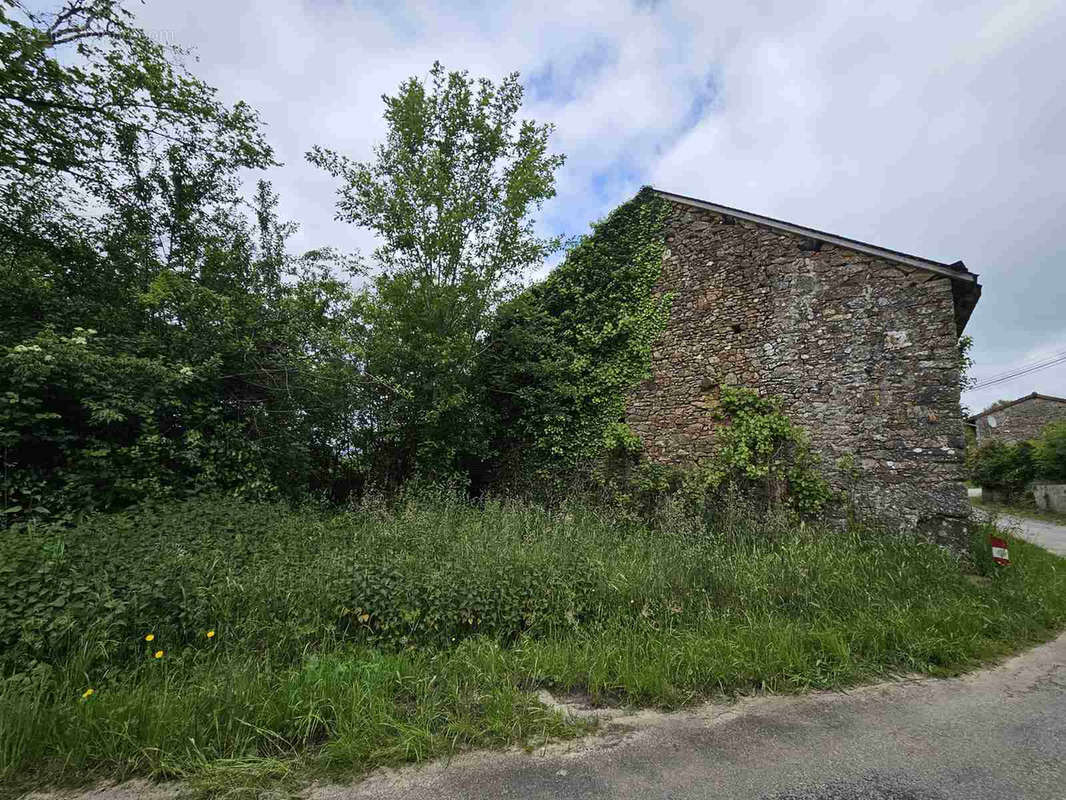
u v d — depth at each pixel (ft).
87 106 23.99
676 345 31.45
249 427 25.53
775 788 7.48
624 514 28.07
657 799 7.17
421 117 32.60
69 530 14.16
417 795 7.25
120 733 8.06
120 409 19.93
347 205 32.89
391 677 10.41
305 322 27.99
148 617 11.27
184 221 28.76
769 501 26.37
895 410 24.52
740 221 30.04
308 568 14.03
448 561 15.07
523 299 34.81
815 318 27.04
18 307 20.84
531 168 32.58
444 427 33.14
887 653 13.05
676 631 13.64
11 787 7.29
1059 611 17.02
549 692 10.91
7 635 9.93
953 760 8.32
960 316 28.45
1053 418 93.86
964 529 22.36
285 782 7.53
